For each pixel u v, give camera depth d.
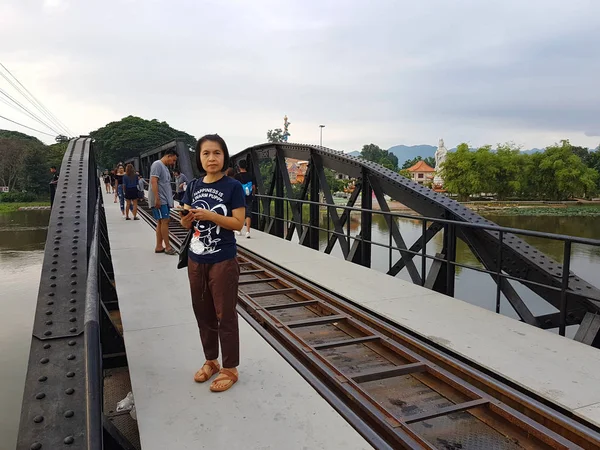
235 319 3.12
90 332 2.02
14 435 8.66
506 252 5.47
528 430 2.80
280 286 6.62
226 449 2.48
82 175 5.61
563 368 3.61
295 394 3.11
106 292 6.40
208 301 3.14
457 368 3.64
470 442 2.81
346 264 7.76
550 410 2.92
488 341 4.16
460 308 5.16
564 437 2.79
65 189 4.95
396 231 7.33
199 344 4.02
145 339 4.13
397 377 3.73
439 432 2.92
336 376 3.56
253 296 6.05
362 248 8.20
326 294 5.78
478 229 5.69
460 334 4.34
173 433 2.63
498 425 2.97
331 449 2.49
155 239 9.94
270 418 2.80
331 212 9.46
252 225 13.91
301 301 5.85
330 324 5.05
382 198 7.93
